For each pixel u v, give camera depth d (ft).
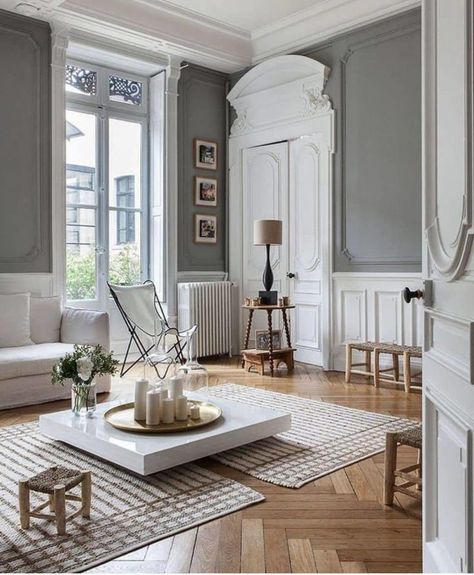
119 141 19.49
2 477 8.53
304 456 9.49
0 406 12.59
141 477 8.52
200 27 18.54
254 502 7.62
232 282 20.75
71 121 18.31
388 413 12.33
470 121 3.82
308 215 18.52
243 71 20.76
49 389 13.37
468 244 3.86
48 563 6.00
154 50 18.78
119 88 19.47
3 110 15.64
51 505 7.18
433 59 4.86
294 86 18.52
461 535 4.07
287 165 19.17
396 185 16.11
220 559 6.12
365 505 7.58
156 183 19.88
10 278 15.67
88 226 18.69
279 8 17.40
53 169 16.55
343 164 17.37
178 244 19.95
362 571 5.86
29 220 16.16
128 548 6.33
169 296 19.53
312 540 6.56
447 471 4.46
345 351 17.38
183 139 20.06
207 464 9.14
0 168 15.60
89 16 16.16
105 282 19.03
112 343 19.06
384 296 16.46
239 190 20.75
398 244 16.11
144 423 9.32
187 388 11.08
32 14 15.85
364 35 16.75
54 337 15.28
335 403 13.26
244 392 14.44
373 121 16.60
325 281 17.78
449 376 4.36
